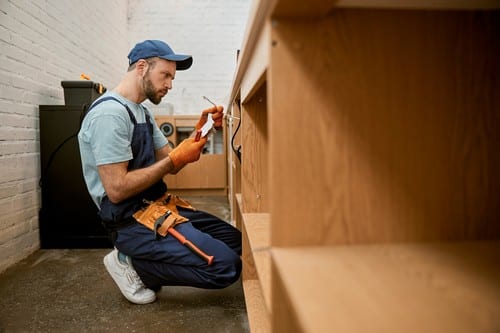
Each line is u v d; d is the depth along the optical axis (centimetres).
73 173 201
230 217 273
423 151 53
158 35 413
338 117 50
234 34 418
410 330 31
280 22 48
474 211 54
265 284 65
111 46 354
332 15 49
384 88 51
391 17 51
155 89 142
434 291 38
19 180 187
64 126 200
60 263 178
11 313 126
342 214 51
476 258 47
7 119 178
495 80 54
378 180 52
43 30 215
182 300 134
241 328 115
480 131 54
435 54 52
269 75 49
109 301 135
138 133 133
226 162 369
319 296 37
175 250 121
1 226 171
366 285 39
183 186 367
